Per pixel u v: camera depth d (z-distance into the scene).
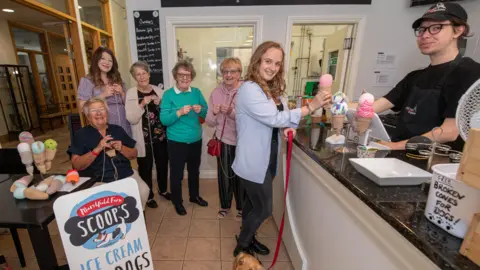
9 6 3.72
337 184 0.99
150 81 2.61
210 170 3.07
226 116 1.87
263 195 1.42
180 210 2.26
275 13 2.46
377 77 2.67
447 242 0.54
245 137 1.32
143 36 2.51
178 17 2.46
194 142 2.16
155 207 2.37
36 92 5.42
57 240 1.89
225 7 2.44
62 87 6.09
